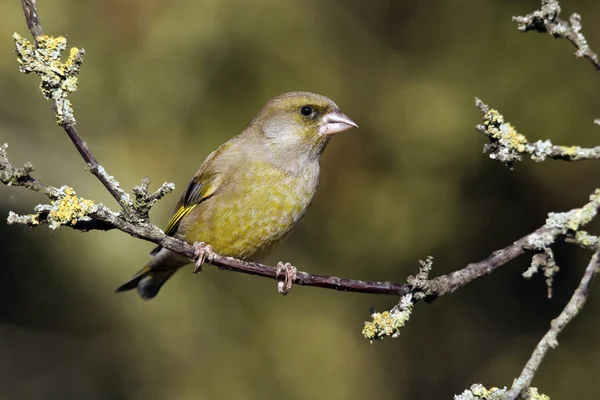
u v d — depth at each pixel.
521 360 12.59
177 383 12.12
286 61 12.49
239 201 8.49
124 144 12.45
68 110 5.88
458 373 12.72
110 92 12.50
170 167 12.32
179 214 8.93
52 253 12.47
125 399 12.25
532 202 12.65
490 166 12.48
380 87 12.60
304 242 12.52
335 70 12.58
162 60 12.43
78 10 12.49
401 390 12.52
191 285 12.23
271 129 8.66
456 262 12.48
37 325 12.59
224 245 8.59
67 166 12.67
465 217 12.54
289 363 12.14
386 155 12.52
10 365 12.48
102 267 12.29
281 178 8.54
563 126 12.32
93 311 12.47
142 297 9.89
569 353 12.62
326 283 6.60
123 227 6.00
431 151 12.38
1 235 12.51
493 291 12.99
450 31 12.72
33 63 5.84
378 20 12.84
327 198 12.52
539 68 12.39
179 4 12.49
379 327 6.02
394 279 12.40
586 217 6.27
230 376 12.09
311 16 12.59
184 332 12.20
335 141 12.55
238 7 12.45
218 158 8.69
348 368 12.20
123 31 12.52
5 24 12.55
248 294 12.30
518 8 12.53
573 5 12.72
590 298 12.73
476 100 6.24
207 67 12.43
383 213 12.38
